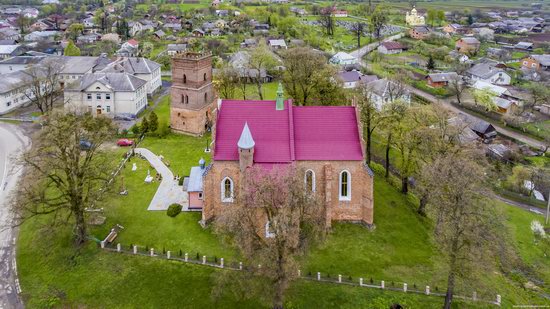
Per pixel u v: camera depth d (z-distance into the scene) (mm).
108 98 117562
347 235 62500
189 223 64438
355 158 62531
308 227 49500
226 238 54531
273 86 151250
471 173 48094
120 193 72438
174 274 54656
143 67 142750
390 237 62688
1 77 125500
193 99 100750
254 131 64062
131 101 118375
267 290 46594
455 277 51500
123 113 119062
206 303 50688
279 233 42688
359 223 65375
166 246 59469
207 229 63062
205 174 61281
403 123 76000
